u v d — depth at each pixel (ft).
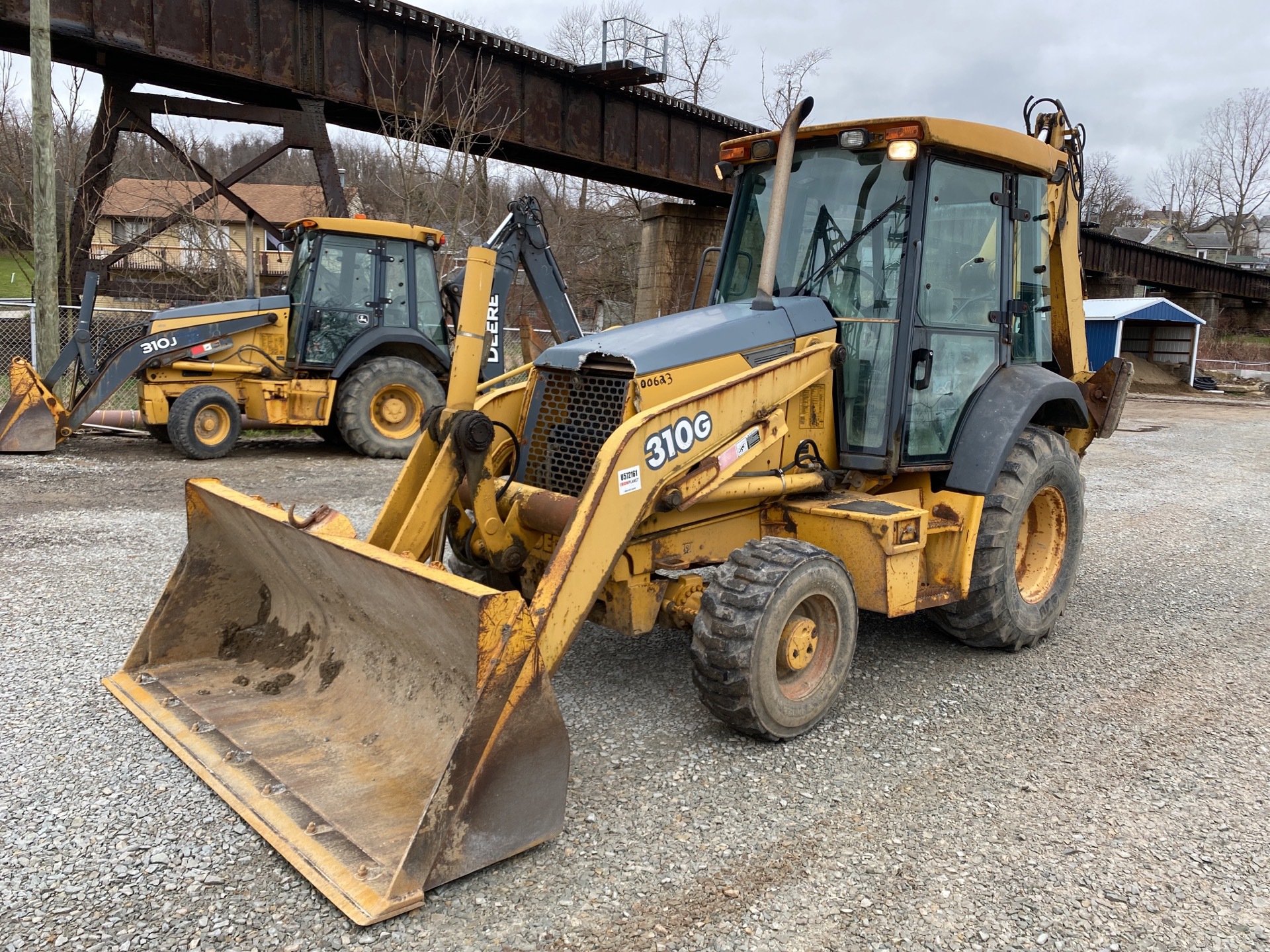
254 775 10.35
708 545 13.35
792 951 8.23
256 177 134.21
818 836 10.08
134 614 16.52
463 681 10.01
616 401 12.26
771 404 13.12
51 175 39.78
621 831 10.07
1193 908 9.02
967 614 15.33
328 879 8.64
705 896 8.98
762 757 11.87
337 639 12.23
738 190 16.28
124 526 23.15
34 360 41.68
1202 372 113.60
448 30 49.19
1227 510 30.53
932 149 13.84
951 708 13.70
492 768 8.97
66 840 9.53
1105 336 94.43
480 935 8.32
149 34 40.11
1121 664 15.80
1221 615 18.78
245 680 12.65
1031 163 15.51
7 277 101.24
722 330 13.08
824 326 14.19
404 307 35.63
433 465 12.43
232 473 30.86
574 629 10.55
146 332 33.71
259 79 43.32
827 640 12.60
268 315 34.42
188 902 8.63
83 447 35.40
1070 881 9.41
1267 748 12.62
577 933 8.38
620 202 116.67
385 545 12.17
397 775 10.04
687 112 63.36
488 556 12.69
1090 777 11.64
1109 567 22.44
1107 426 18.83
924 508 14.97
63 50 42.98
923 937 8.47
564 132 56.80
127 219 70.69
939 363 14.55
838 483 14.87
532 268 28.04
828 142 14.80
